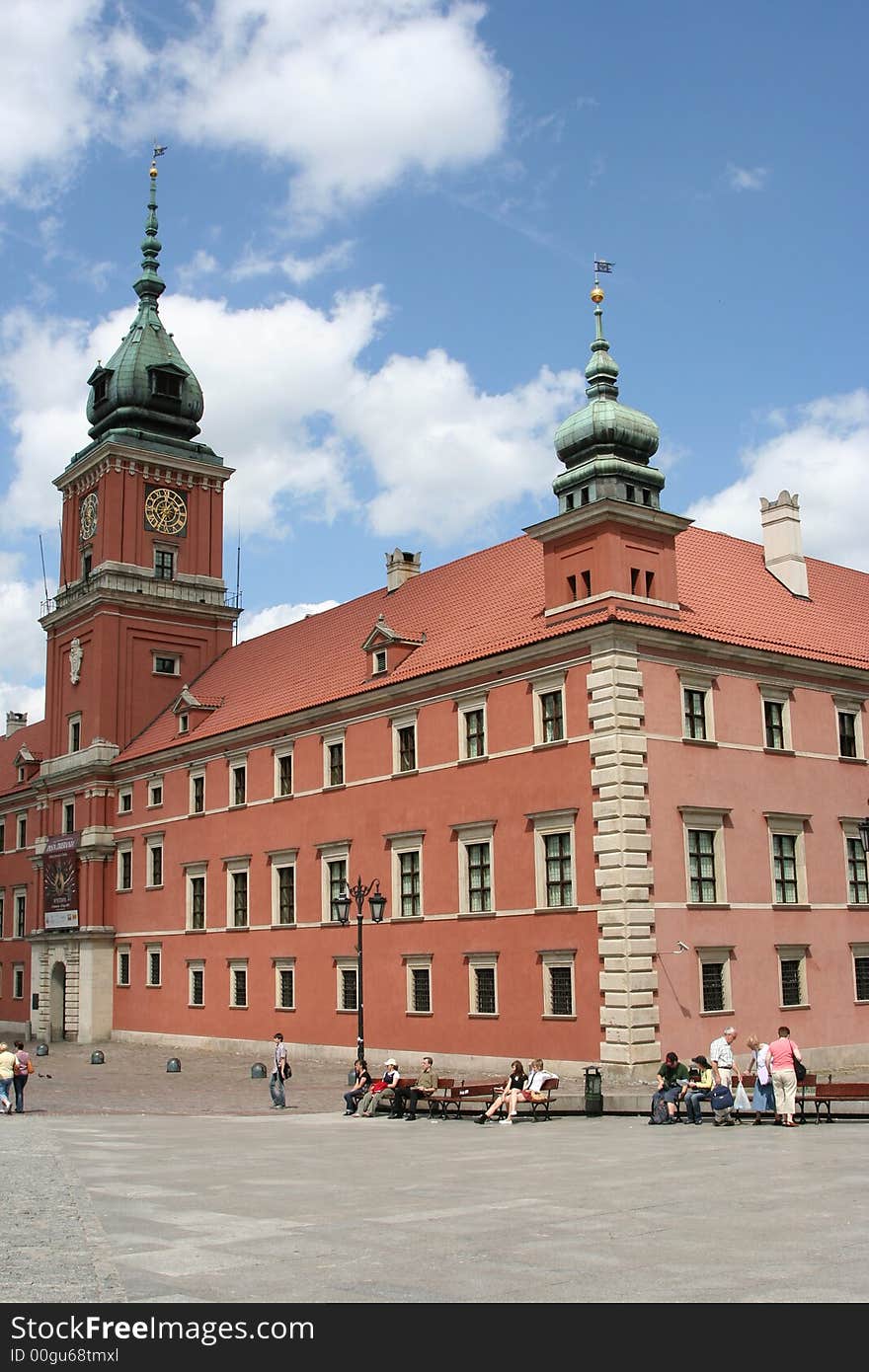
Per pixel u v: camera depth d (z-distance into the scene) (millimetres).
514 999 42750
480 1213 15680
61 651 77312
